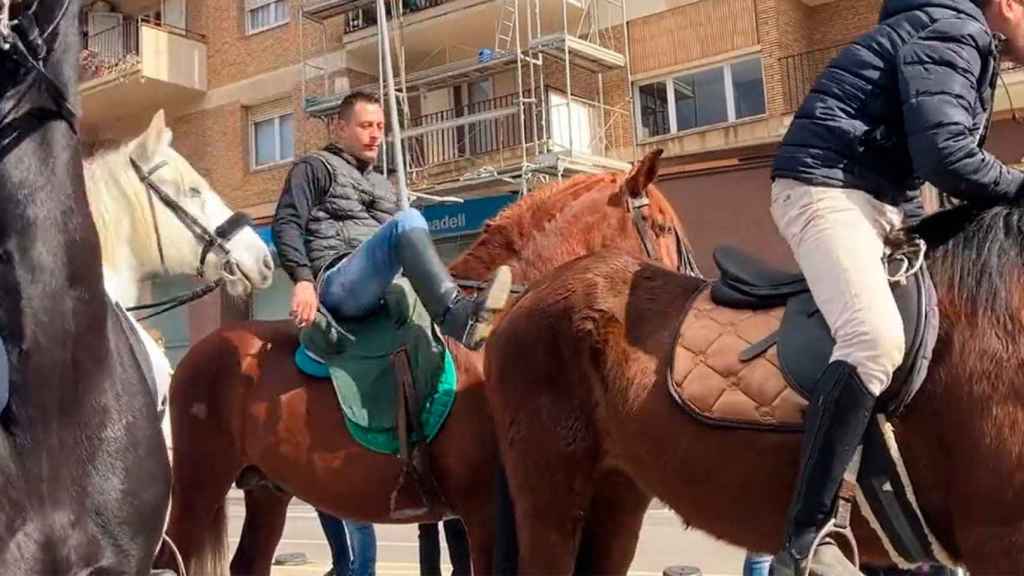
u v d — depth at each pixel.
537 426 3.31
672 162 15.09
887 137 2.66
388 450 3.94
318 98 17.41
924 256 2.71
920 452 2.59
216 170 19.39
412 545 9.25
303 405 4.12
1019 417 2.42
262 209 18.70
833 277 2.61
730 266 3.13
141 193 4.80
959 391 2.51
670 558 7.81
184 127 19.81
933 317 2.57
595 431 3.26
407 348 3.96
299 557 8.30
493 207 16.31
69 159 2.16
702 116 15.20
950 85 2.48
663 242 4.40
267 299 17.28
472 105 17.09
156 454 2.33
